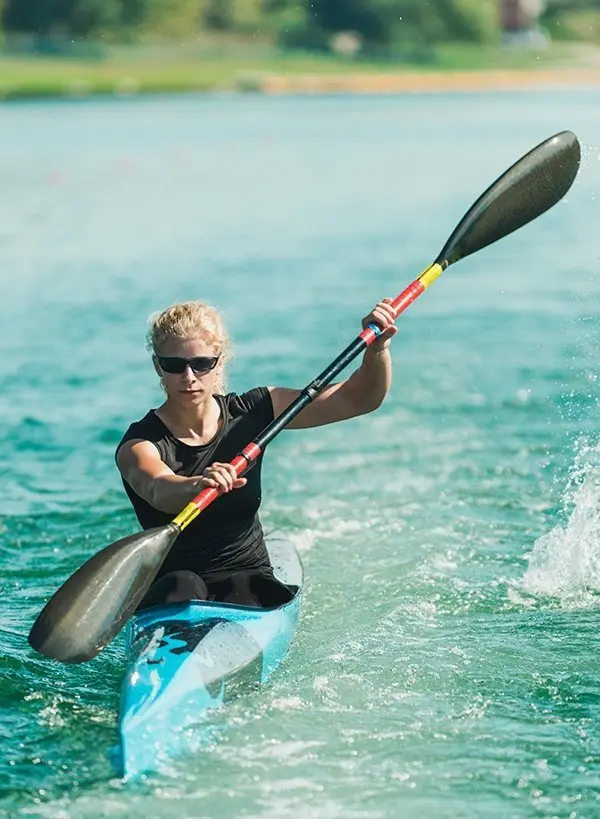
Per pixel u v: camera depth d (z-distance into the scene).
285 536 25.08
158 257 62.81
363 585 23.75
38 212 78.56
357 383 20.81
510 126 126.62
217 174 96.56
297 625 21.14
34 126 139.62
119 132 131.12
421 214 75.69
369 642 20.84
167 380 19.56
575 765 16.72
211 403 20.16
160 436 19.80
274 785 16.12
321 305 50.84
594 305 50.88
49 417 35.97
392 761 16.75
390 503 28.75
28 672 20.03
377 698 18.58
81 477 30.86
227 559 20.33
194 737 17.09
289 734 17.38
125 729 16.84
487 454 32.22
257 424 20.31
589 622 21.80
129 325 47.91
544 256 63.00
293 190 87.44
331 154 108.06
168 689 17.56
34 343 45.09
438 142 114.25
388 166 98.94
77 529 27.36
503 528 26.92
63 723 18.14
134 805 15.72
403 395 38.25
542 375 39.97
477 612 22.31
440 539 26.30
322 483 30.33
